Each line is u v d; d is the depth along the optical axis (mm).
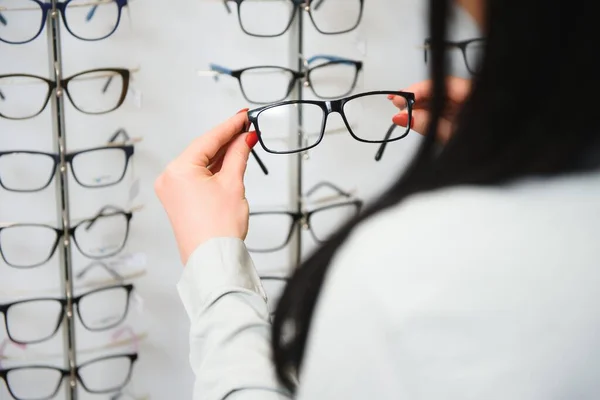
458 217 303
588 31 290
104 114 1002
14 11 936
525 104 305
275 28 1030
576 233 296
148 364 1137
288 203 1117
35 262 1048
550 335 289
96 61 979
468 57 792
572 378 291
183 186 554
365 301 309
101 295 1086
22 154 990
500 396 290
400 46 1076
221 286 482
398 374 302
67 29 905
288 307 385
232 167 591
